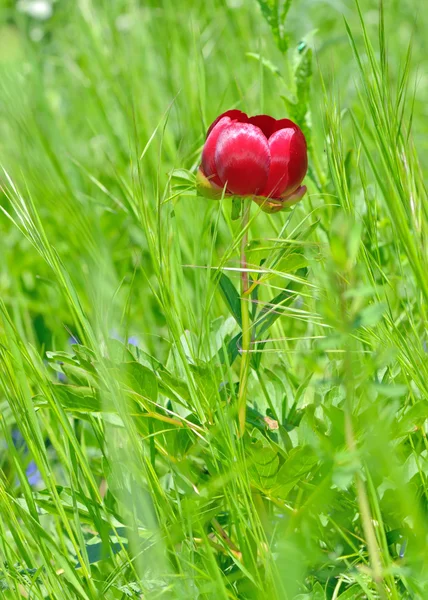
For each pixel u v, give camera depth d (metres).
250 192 1.63
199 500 1.63
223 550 1.65
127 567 1.64
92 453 1.86
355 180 1.91
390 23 3.05
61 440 1.77
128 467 1.62
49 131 2.55
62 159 2.48
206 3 3.02
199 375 1.65
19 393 1.63
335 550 1.63
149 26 2.98
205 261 2.00
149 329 2.07
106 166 2.41
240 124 1.62
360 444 1.59
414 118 2.42
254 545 1.63
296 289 1.72
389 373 1.69
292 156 1.62
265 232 2.00
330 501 1.62
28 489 1.62
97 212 2.32
